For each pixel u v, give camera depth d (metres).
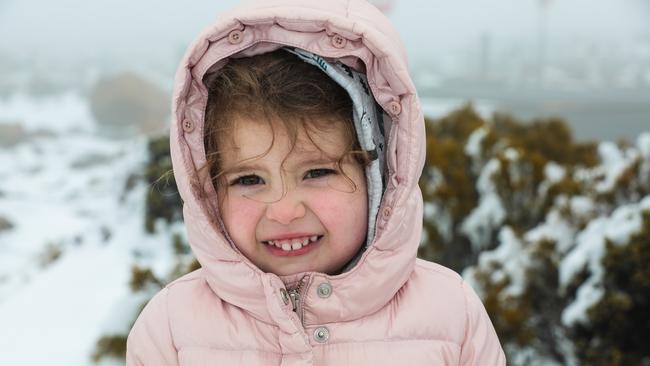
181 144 1.16
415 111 1.13
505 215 3.83
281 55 1.14
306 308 1.14
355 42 1.12
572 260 2.78
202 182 1.18
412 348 1.13
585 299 2.58
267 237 1.10
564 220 3.21
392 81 1.14
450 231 3.97
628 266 2.50
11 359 3.30
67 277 4.47
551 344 2.84
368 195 1.17
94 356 2.73
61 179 8.25
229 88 1.09
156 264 4.36
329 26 1.09
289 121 1.04
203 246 1.16
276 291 1.11
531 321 2.92
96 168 8.91
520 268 3.02
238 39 1.12
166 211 5.16
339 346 1.13
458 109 6.26
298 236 1.10
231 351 1.14
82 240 5.51
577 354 2.59
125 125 11.59
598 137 11.16
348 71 1.13
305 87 1.07
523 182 3.87
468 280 3.14
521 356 2.78
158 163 5.77
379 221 1.16
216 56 1.14
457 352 1.16
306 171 1.08
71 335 3.54
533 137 5.78
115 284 4.24
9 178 8.41
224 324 1.16
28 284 4.53
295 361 1.09
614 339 2.50
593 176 3.81
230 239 1.17
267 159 1.05
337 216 1.09
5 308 4.00
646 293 2.47
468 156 4.46
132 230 5.19
